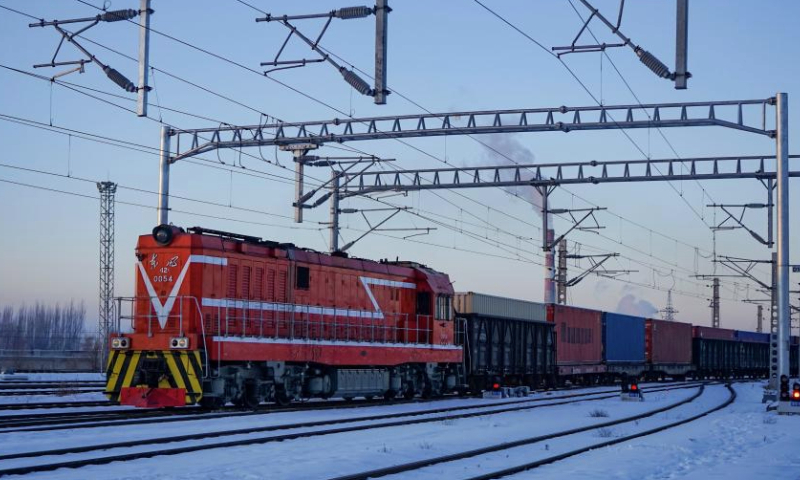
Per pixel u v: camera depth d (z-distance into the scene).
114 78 23.50
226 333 25.14
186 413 24.16
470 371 39.62
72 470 13.64
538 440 19.98
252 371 26.30
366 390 31.23
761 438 21.69
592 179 34.50
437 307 35.59
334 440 18.75
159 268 25.06
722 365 74.50
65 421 20.58
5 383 39.03
